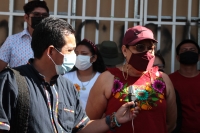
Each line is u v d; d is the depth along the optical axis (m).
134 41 2.62
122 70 2.75
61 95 2.22
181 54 4.03
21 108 2.00
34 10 3.95
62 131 2.13
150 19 4.77
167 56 4.75
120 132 2.61
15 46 3.94
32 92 2.05
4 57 3.94
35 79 2.12
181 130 3.82
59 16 4.67
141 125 2.58
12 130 2.00
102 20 4.75
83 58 3.85
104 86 2.74
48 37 2.13
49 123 2.07
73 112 2.26
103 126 2.45
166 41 4.75
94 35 4.73
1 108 1.95
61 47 2.15
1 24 4.76
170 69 4.75
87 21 4.73
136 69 2.65
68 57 2.17
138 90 2.65
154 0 4.80
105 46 4.34
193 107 3.87
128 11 4.75
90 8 4.80
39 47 2.15
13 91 2.00
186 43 4.12
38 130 2.01
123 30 4.75
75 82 3.91
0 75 2.05
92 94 2.81
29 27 4.00
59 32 2.14
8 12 4.67
